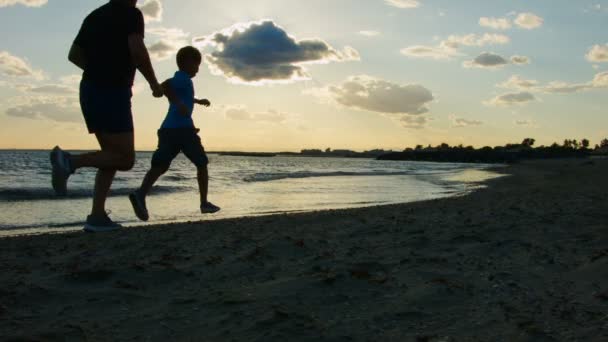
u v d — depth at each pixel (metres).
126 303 2.61
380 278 3.02
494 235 4.55
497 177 27.86
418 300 2.58
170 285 2.98
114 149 4.41
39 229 7.47
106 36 4.18
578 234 4.47
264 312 2.39
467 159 125.06
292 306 2.50
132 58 4.31
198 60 5.09
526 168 47.25
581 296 2.62
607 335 2.05
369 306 2.50
